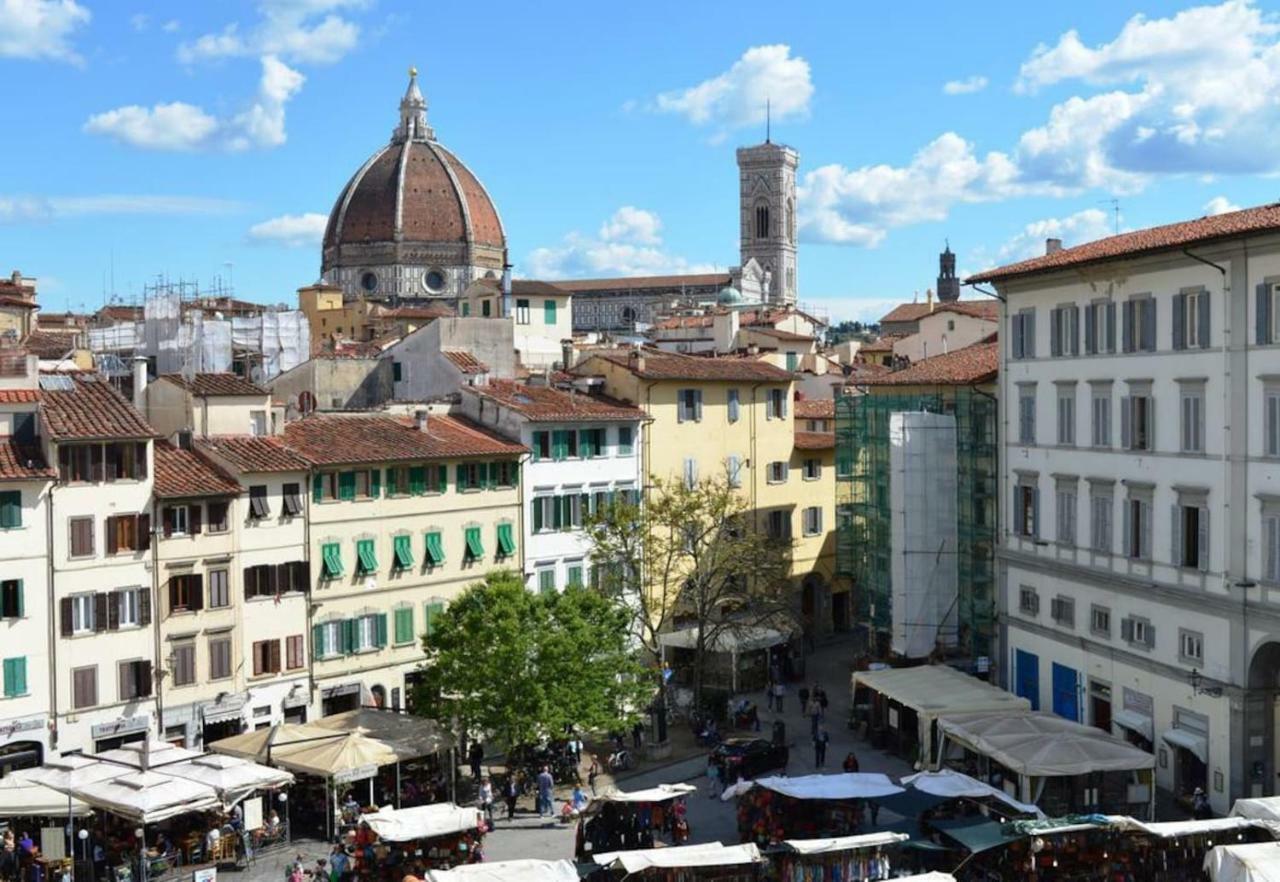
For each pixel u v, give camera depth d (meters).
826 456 108.00
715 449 98.88
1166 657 62.75
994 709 63.62
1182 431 61.19
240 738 61.41
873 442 93.31
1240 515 57.53
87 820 57.94
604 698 66.38
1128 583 64.94
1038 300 73.00
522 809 64.00
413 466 78.44
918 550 83.50
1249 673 57.38
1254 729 57.78
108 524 65.19
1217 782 59.25
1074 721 67.44
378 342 150.12
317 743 59.12
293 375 101.94
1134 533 65.00
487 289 159.38
